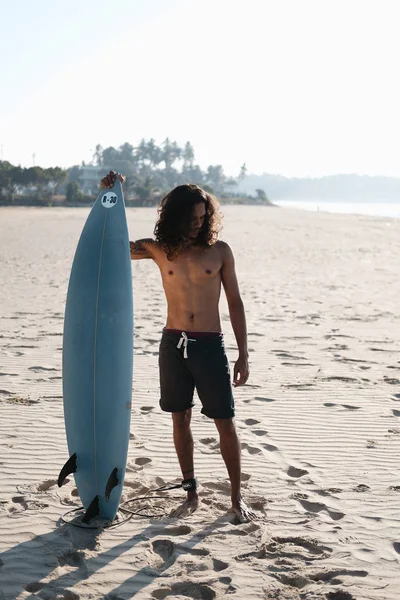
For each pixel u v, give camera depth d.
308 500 4.63
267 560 3.83
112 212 4.62
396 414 6.60
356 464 5.30
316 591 3.50
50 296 14.91
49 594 3.49
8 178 134.12
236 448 4.41
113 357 4.39
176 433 4.53
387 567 3.75
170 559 3.85
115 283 4.47
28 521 4.30
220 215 4.39
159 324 11.27
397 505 4.55
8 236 38.59
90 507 4.29
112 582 3.62
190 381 4.46
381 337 10.59
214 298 4.39
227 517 4.38
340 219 75.50
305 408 6.77
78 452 4.40
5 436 5.84
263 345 9.90
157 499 4.68
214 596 3.47
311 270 21.70
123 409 4.39
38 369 8.30
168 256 4.35
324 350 9.60
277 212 104.94
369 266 23.31
